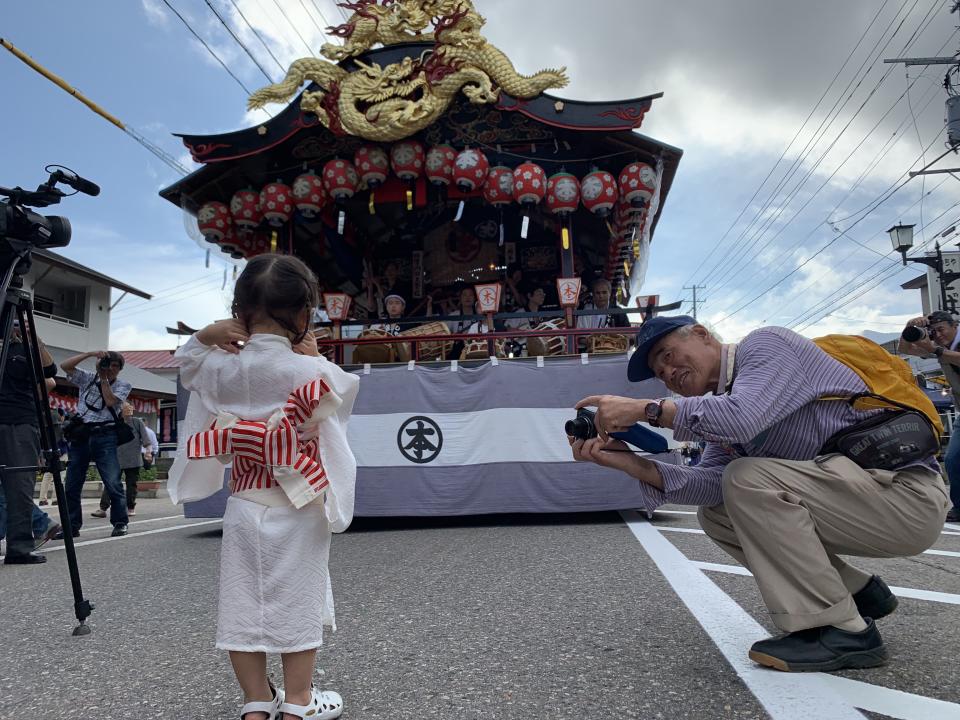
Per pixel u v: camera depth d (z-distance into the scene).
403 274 9.07
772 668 1.76
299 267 1.58
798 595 1.74
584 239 8.38
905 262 16.45
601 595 2.71
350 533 5.11
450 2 5.85
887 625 2.19
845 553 1.85
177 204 6.69
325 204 6.61
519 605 2.61
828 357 1.86
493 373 5.33
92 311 21.33
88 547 5.05
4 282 2.41
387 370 5.41
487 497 5.19
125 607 2.91
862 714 1.44
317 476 1.44
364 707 1.62
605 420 1.87
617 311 5.69
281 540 1.42
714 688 1.64
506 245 8.78
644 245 6.26
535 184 5.93
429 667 1.90
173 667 2.03
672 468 2.07
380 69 6.09
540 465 5.20
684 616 2.34
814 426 1.84
